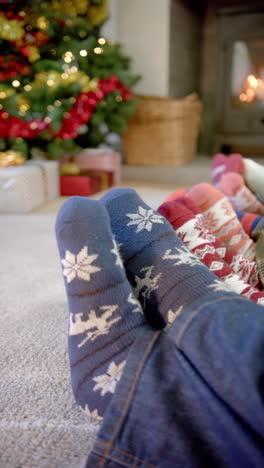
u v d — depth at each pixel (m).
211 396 0.37
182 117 2.32
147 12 2.44
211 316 0.40
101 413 0.49
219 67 2.72
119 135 2.54
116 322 0.48
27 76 2.00
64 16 1.99
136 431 0.41
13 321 0.83
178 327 0.41
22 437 0.51
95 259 0.47
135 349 0.44
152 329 0.47
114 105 2.17
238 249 0.80
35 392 0.61
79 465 0.47
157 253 0.52
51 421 0.54
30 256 1.23
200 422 0.38
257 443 0.35
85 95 1.95
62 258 0.49
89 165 2.33
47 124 1.91
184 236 0.65
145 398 0.41
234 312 0.40
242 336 0.37
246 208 1.01
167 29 2.40
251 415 0.34
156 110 2.30
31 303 0.92
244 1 2.56
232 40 2.65
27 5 1.91
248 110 2.68
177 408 0.39
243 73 2.69
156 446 0.40
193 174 2.33
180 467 0.39
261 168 1.10
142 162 2.49
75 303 0.48
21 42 1.86
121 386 0.42
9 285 1.02
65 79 1.86
